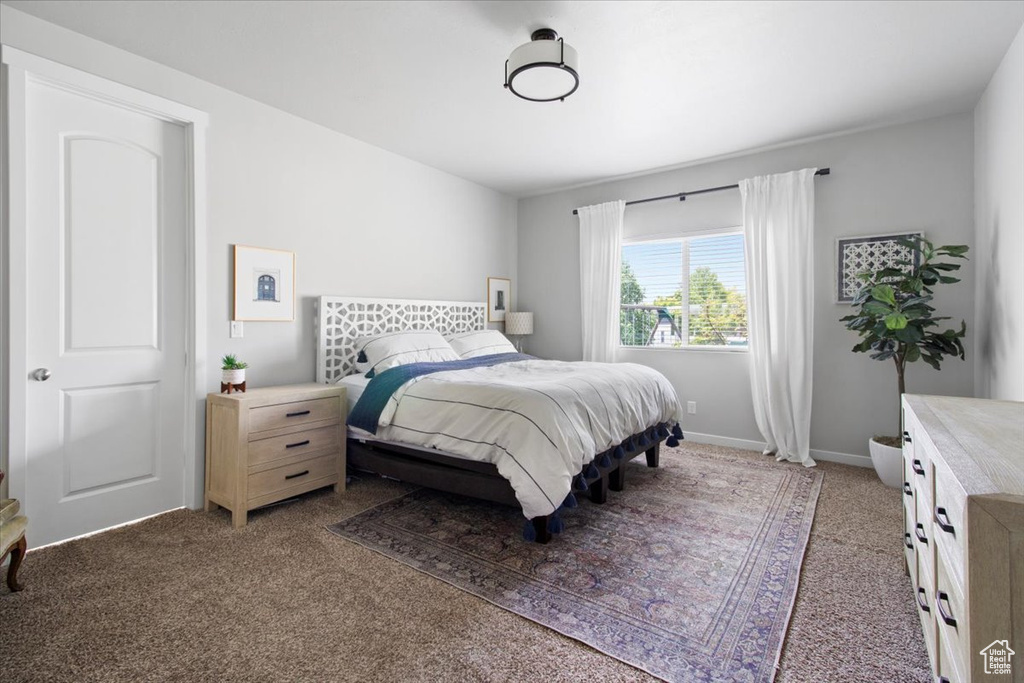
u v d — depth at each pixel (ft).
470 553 7.21
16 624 5.43
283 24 7.34
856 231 11.63
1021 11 6.97
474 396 8.25
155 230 8.65
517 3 6.83
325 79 9.06
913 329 9.40
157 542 7.55
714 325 14.02
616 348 15.16
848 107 10.27
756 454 12.69
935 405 5.31
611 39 7.72
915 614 5.64
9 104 6.88
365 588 6.23
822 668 4.76
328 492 9.94
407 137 12.01
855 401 11.76
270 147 10.21
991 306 9.17
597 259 15.58
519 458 7.25
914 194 10.97
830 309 12.00
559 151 13.03
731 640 5.19
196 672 4.70
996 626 2.44
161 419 8.75
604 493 9.16
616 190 15.66
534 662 4.86
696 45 7.89
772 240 12.35
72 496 7.72
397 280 13.28
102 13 7.03
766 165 12.86
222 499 8.49
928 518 4.28
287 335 10.61
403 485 10.38
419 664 4.82
